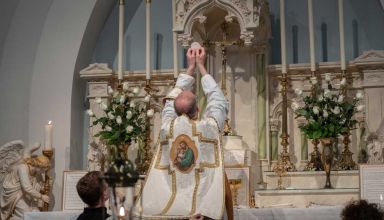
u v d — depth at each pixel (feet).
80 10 32.17
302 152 28.71
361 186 22.76
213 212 13.70
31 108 31.76
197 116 15.39
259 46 29.25
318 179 25.90
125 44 32.91
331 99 25.13
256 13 26.55
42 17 32.60
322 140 24.89
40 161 28.09
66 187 26.27
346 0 30.68
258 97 29.12
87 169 30.22
